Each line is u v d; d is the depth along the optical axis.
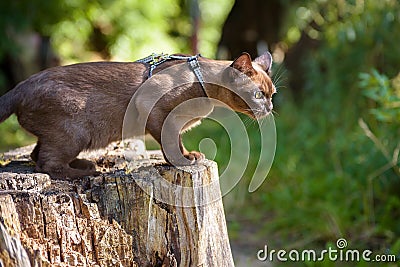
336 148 10.49
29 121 5.83
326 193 9.93
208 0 19.61
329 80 11.50
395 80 10.55
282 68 12.85
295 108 12.45
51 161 5.82
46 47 16.72
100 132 5.90
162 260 5.77
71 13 15.63
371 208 9.05
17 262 4.92
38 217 5.23
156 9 17.50
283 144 11.52
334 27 11.93
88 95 5.78
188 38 18.61
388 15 10.52
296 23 13.31
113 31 17.27
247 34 14.13
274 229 9.59
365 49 11.02
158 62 5.97
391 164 8.77
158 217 5.73
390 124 9.48
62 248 5.29
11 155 6.79
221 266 6.16
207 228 5.93
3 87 15.67
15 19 14.17
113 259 5.53
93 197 5.59
